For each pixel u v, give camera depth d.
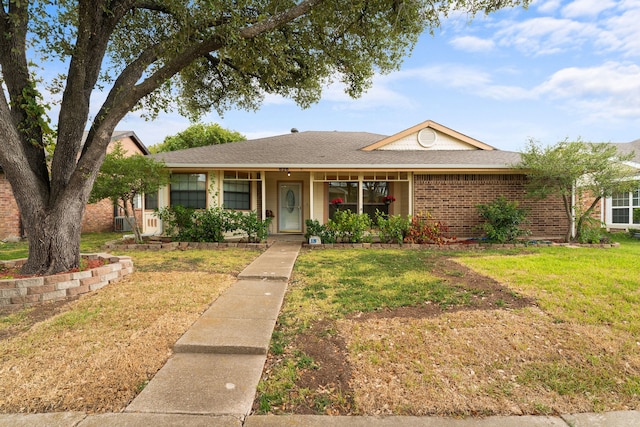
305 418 2.12
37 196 5.05
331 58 8.35
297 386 2.49
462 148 12.35
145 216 11.13
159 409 2.19
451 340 3.21
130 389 2.42
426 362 2.81
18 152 4.86
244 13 6.45
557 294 4.46
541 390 2.43
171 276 5.80
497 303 4.22
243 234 11.01
